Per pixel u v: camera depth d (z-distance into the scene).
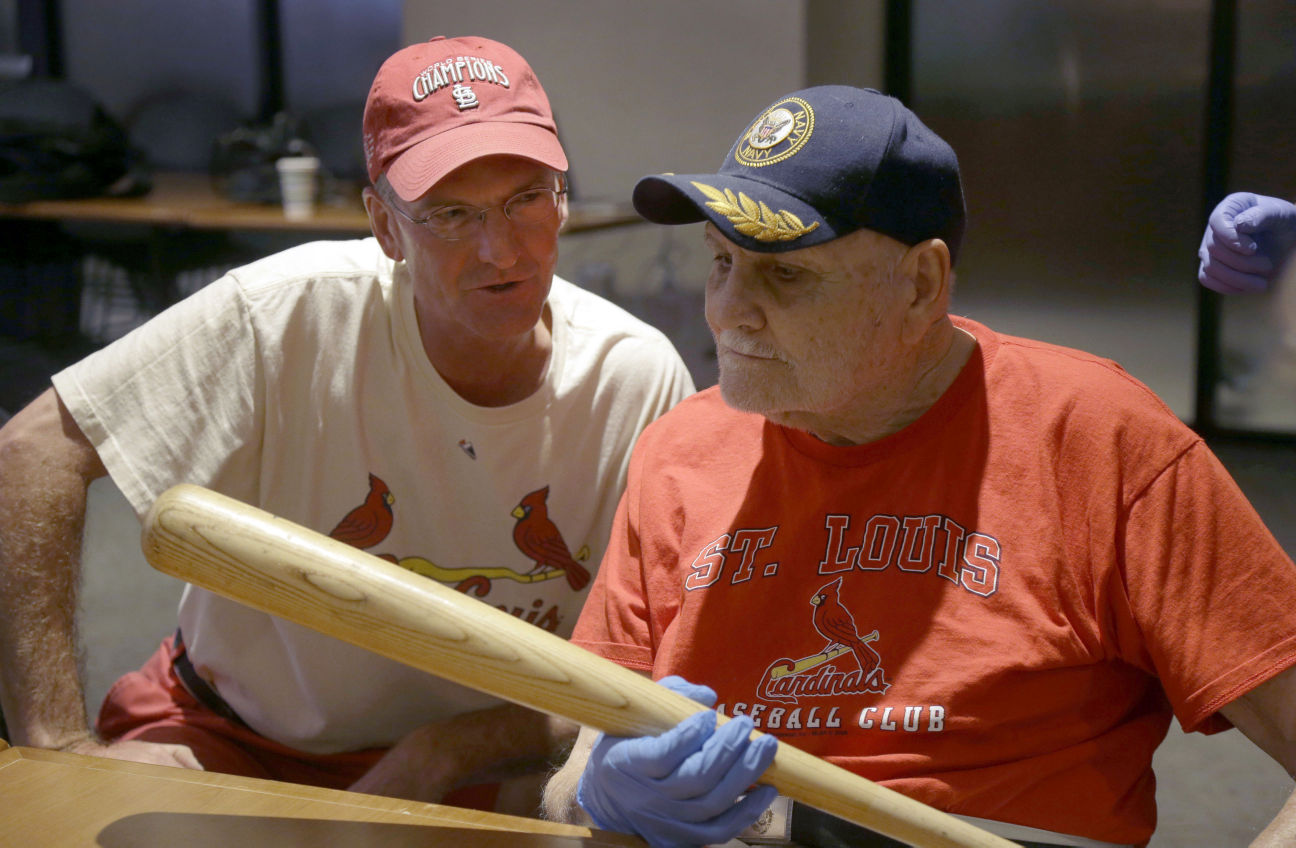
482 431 1.54
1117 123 4.39
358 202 4.74
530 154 1.40
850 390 1.17
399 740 1.69
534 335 1.55
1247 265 1.67
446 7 5.23
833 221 1.11
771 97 4.86
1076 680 1.14
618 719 0.89
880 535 1.20
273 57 6.85
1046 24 4.42
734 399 1.19
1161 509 1.11
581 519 1.62
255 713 1.70
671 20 4.93
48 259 5.41
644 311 5.06
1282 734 1.08
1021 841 1.11
